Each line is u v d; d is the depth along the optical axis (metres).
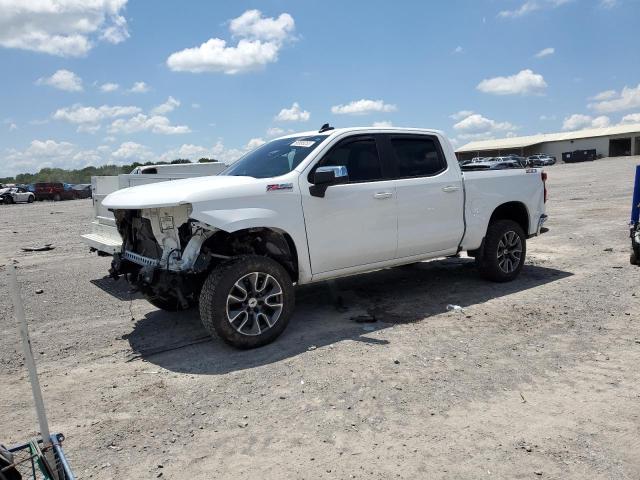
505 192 7.11
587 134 93.06
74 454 3.40
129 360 5.03
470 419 3.60
